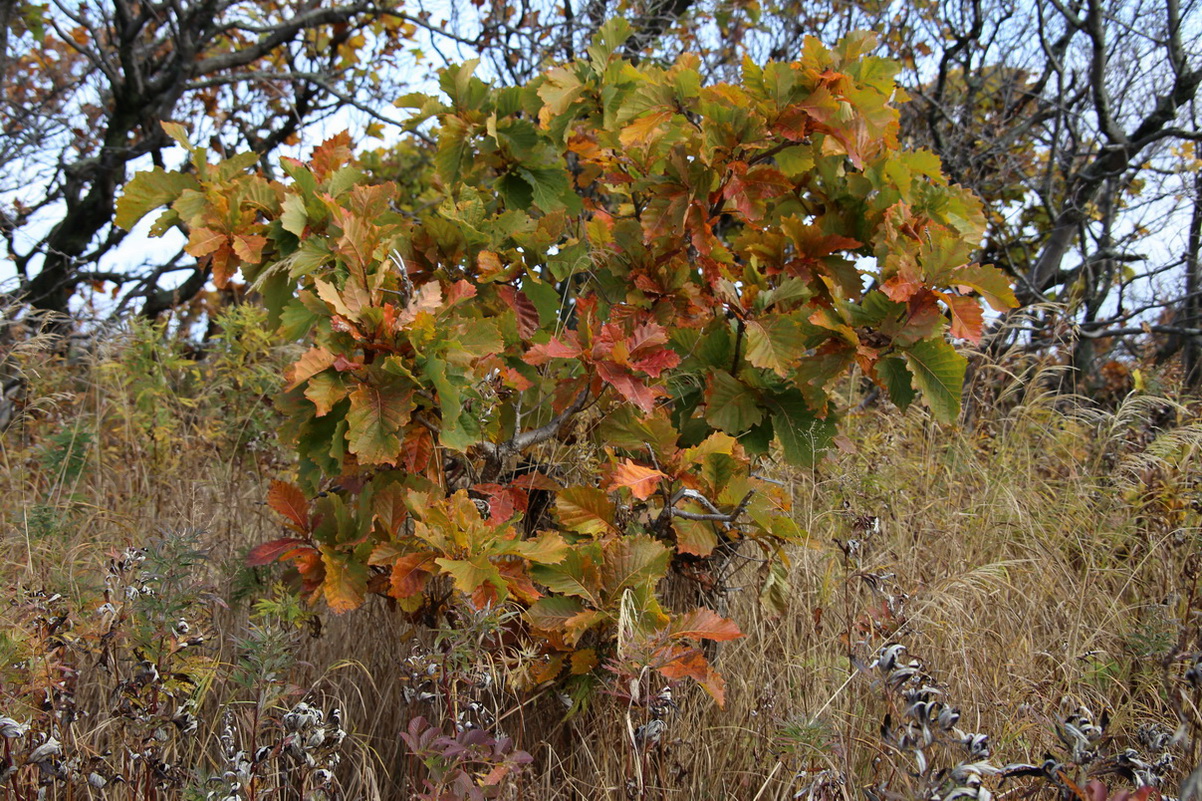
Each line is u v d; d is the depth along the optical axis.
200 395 4.31
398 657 2.59
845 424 3.74
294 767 2.02
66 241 6.60
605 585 2.21
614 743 2.31
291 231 2.35
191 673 2.22
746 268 2.55
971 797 1.48
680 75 2.57
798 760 2.12
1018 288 7.09
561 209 2.80
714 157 2.50
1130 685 2.61
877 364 2.40
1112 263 7.71
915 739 1.55
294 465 3.45
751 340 2.38
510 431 2.61
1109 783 2.12
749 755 2.37
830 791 1.95
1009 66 8.17
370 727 2.56
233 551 3.15
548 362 2.61
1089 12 6.74
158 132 6.57
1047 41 7.92
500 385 2.41
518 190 2.87
